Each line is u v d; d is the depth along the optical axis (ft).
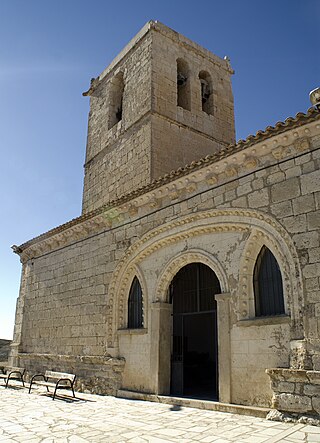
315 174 27.63
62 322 51.13
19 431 24.18
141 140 53.88
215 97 63.52
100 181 60.90
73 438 22.26
